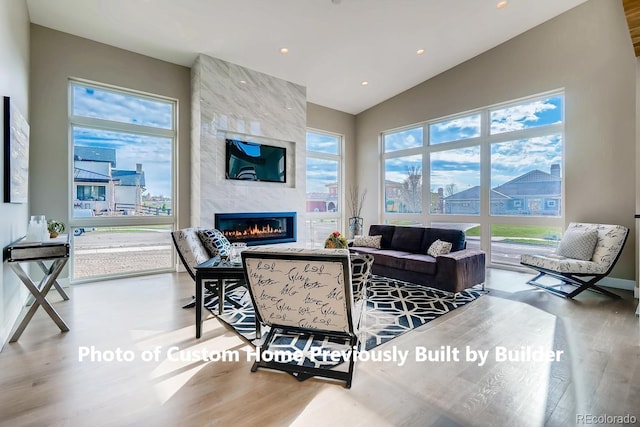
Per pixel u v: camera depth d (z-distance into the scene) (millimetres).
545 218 4734
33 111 3822
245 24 4027
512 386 1867
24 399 1723
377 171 7082
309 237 6859
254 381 1926
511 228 5113
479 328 2730
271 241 5609
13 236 2807
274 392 1812
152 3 3553
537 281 4324
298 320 2057
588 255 3699
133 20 3846
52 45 3941
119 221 4562
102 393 1788
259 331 2416
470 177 5617
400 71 5621
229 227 5086
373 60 5172
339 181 7418
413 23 4273
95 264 4383
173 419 1573
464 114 5633
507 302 3432
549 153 4707
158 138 4898
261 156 5430
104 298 3555
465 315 3045
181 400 1729
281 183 5727
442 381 1923
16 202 2748
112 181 4516
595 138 4133
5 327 2482
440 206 6062
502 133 5184
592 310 3158
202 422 1554
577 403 1702
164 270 4895
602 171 4082
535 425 1535
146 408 1659
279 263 1896
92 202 4363
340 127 7246
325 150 7168
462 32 4625
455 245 4266
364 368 2076
